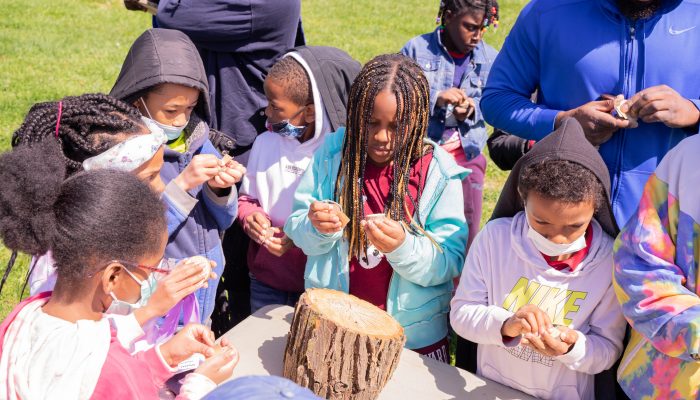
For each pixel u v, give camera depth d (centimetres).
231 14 349
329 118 330
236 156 371
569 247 236
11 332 184
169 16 350
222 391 138
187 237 279
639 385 227
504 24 1352
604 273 243
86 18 1202
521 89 300
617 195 269
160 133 246
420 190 279
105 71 952
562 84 281
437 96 425
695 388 213
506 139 364
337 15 1409
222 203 282
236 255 371
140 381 184
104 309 194
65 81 898
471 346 292
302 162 331
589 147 236
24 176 183
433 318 286
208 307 292
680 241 215
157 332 248
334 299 251
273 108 330
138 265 188
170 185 263
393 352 238
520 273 248
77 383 172
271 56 373
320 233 270
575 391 248
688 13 264
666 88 253
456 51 452
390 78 261
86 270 183
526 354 251
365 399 240
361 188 278
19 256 511
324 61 333
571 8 277
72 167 233
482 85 454
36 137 232
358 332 232
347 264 283
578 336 233
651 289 214
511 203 258
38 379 173
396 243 260
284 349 273
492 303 253
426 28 1359
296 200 291
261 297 341
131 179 192
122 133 238
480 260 257
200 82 288
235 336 280
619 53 268
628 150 267
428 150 284
